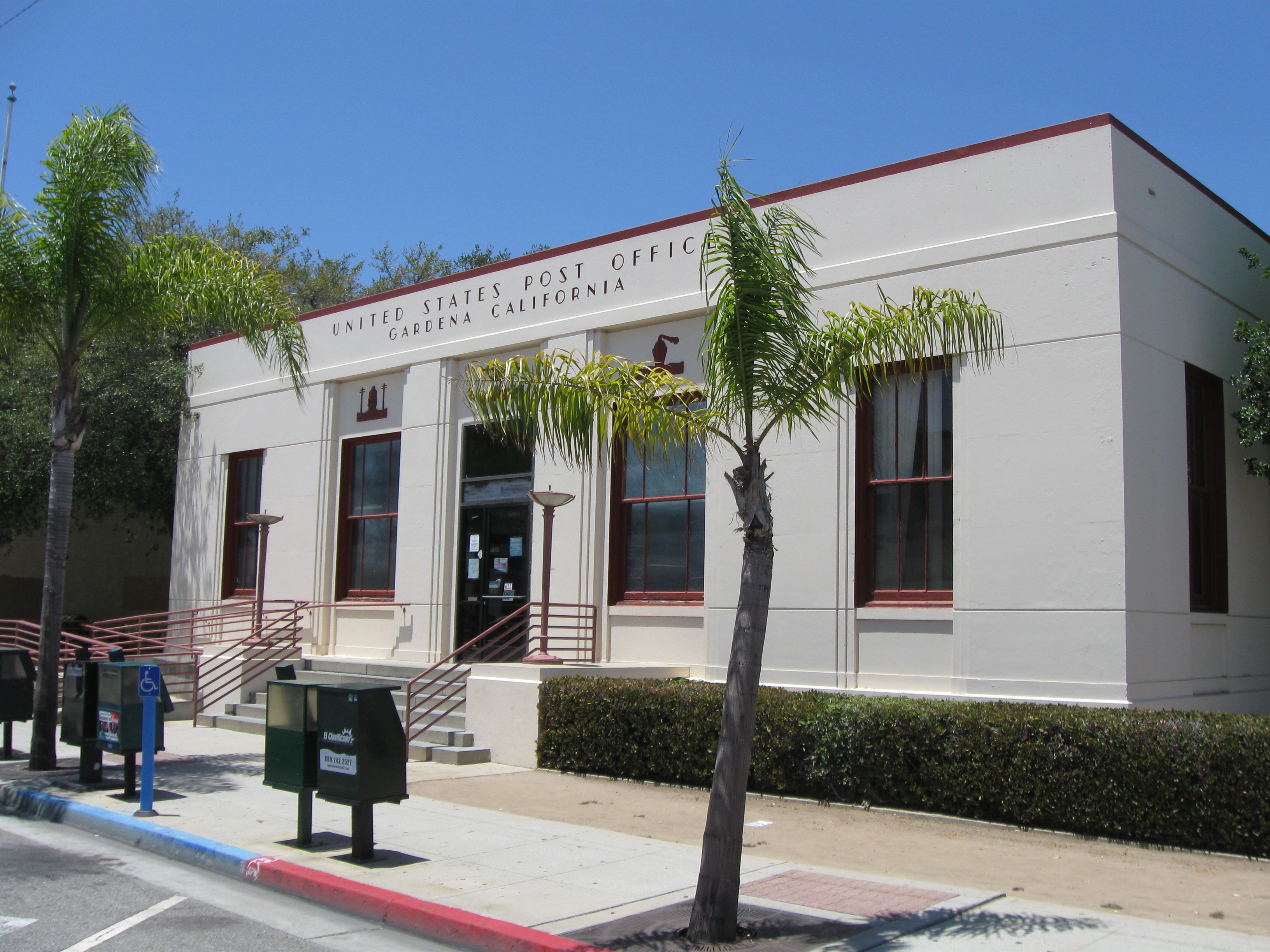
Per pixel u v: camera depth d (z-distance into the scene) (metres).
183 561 21.59
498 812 10.16
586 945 6.11
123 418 22.33
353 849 8.06
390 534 18.36
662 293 14.95
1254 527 13.51
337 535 18.91
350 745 7.97
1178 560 11.84
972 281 12.25
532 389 7.32
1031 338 11.76
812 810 10.20
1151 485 11.50
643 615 14.85
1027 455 11.65
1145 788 8.74
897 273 12.79
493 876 7.70
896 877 7.72
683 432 7.52
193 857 8.52
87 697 11.05
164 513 24.42
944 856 8.41
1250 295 13.95
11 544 25.64
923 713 9.99
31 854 8.73
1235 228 13.80
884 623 12.57
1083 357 11.41
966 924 6.53
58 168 11.90
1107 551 11.05
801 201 13.75
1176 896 7.23
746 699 6.42
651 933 6.34
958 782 9.70
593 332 15.62
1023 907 6.91
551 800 10.80
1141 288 11.70
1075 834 9.09
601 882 7.55
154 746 9.77
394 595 17.94
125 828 9.30
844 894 7.19
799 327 6.94
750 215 6.66
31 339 15.02
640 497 15.23
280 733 8.53
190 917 6.94
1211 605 12.70
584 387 7.36
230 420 21.08
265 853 8.25
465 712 14.07
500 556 16.62
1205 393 13.09
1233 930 6.43
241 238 35.09
